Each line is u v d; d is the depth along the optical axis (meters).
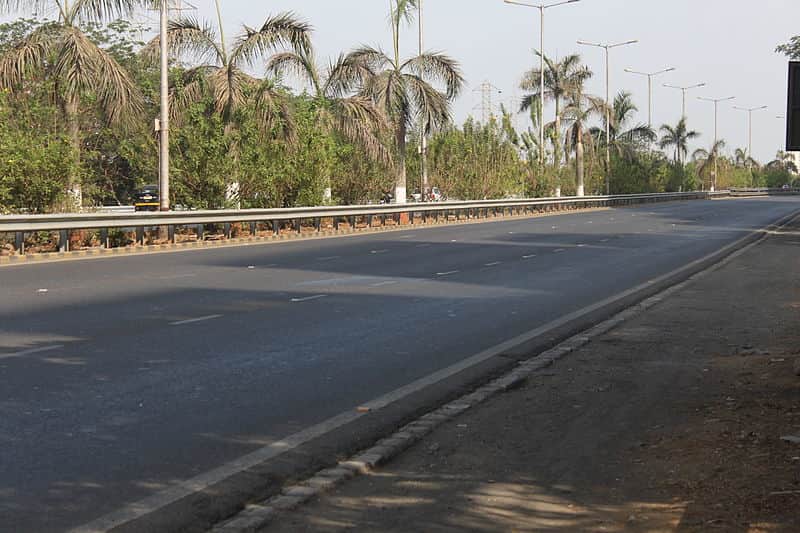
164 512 6.02
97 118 32.47
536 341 12.78
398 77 45.00
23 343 11.64
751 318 14.72
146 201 48.00
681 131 98.31
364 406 8.98
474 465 7.06
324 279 19.66
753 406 8.68
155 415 8.38
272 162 36.38
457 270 22.14
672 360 11.26
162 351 11.30
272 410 8.72
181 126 36.47
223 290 17.44
